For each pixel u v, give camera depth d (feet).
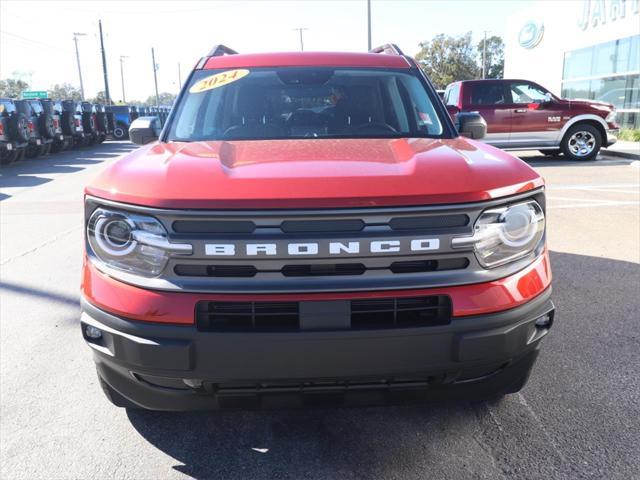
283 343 6.59
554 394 9.96
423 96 11.69
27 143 55.52
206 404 7.36
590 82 69.51
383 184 6.80
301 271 6.63
